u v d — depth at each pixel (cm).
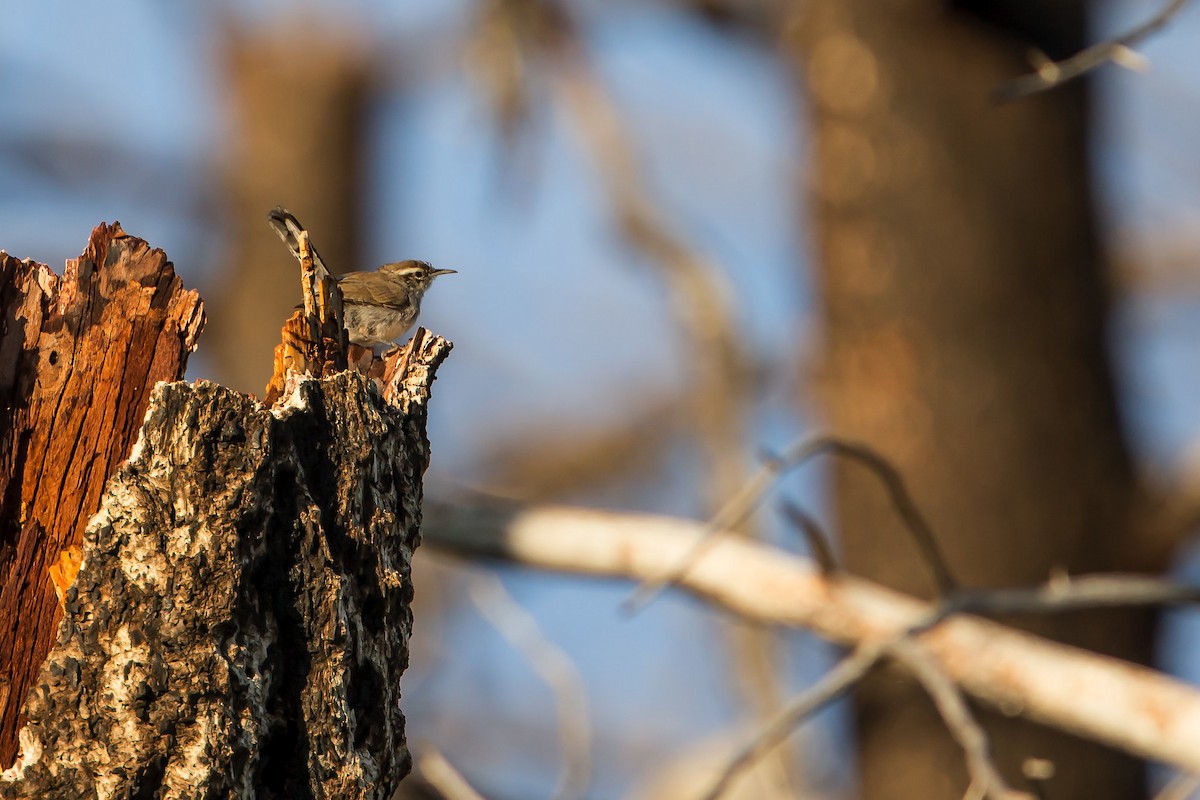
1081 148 1295
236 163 1900
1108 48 884
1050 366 1241
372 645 571
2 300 593
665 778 1938
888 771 1211
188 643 531
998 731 1177
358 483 574
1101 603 1001
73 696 527
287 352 652
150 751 523
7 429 582
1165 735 1025
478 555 1213
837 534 1287
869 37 1296
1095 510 1225
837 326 1294
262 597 548
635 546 1173
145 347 598
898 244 1262
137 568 534
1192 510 1198
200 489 540
